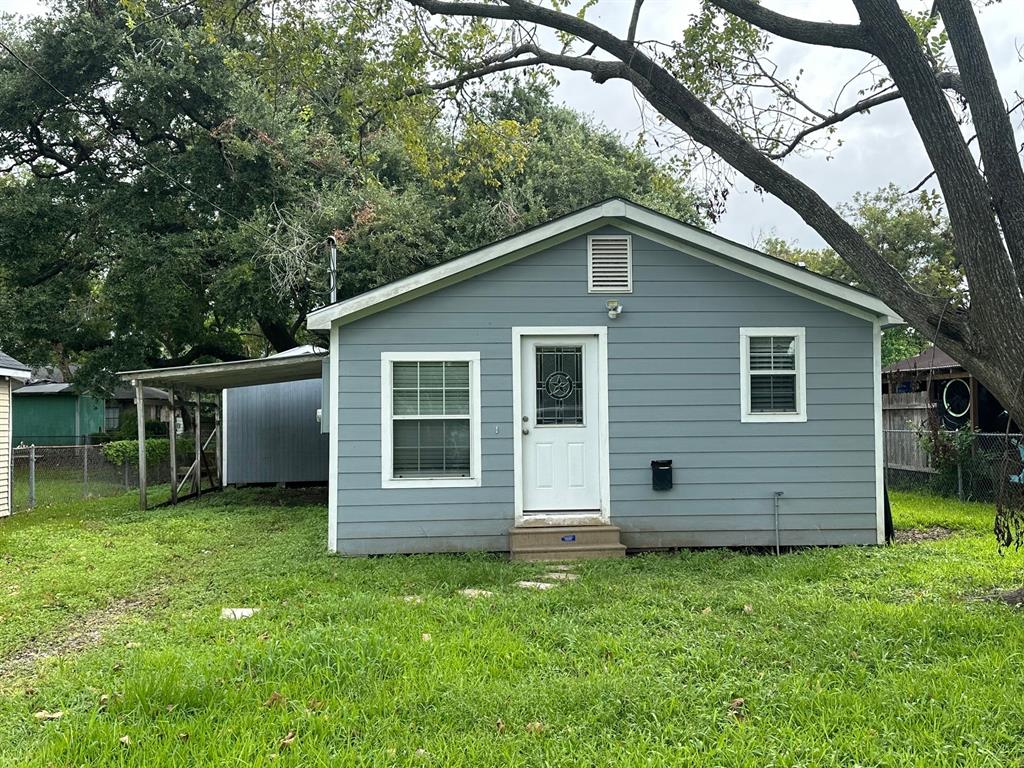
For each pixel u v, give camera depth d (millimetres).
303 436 15922
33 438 27188
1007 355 5219
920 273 19797
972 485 11898
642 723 3537
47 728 3496
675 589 6156
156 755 3207
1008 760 3154
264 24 9664
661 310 8258
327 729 3461
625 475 8180
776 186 6309
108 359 18453
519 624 5102
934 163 5551
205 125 17484
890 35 5621
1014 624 4840
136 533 9625
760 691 3859
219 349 22344
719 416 8250
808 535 8242
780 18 6254
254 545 8656
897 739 3332
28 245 17125
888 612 5219
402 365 8117
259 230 16500
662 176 10211
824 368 8328
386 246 17469
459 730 3504
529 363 8266
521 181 20250
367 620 5172
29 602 6020
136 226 17031
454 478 8062
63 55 16094
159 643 4770
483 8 7703
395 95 9734
